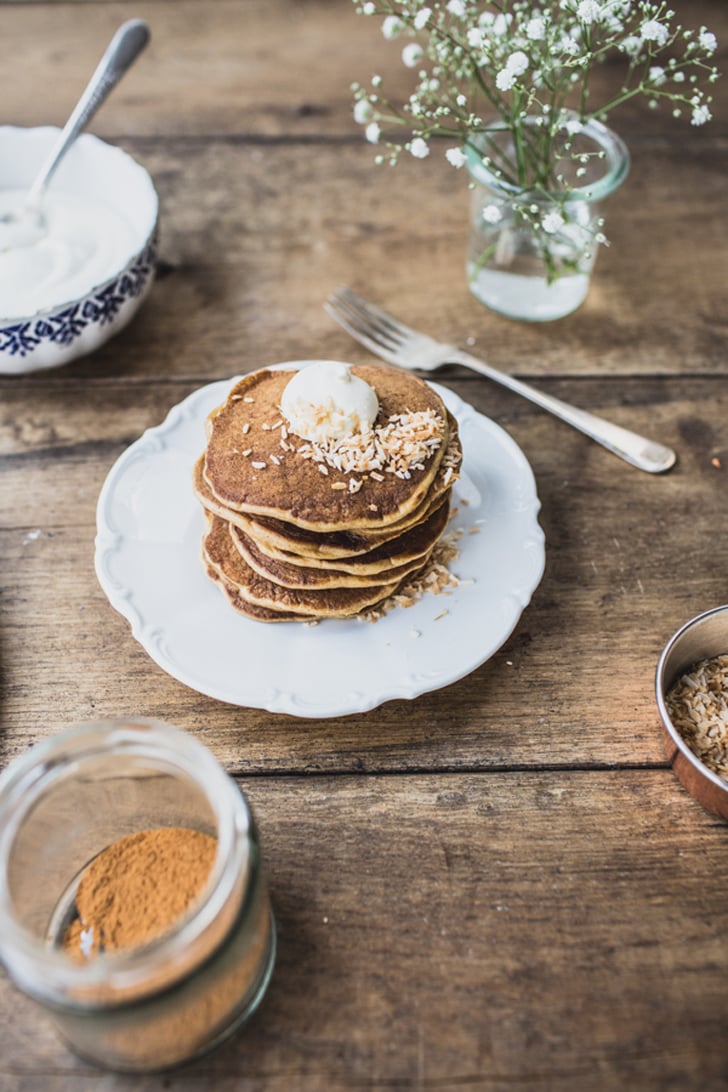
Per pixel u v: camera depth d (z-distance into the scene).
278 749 0.50
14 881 0.41
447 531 0.54
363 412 0.50
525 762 0.49
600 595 0.55
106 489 0.54
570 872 0.47
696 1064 0.43
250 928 0.41
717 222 0.72
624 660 0.52
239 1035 0.43
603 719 0.51
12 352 0.59
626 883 0.46
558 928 0.45
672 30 0.82
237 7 0.85
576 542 0.56
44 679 0.51
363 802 0.48
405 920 0.45
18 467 0.59
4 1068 0.42
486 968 0.44
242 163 0.74
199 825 0.45
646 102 0.78
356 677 0.49
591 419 0.60
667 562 0.56
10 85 0.78
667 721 0.46
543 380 0.63
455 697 0.51
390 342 0.64
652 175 0.74
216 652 0.50
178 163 0.74
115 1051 0.40
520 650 0.53
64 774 0.42
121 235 0.64
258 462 0.50
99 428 0.61
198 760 0.41
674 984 0.44
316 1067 0.43
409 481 0.50
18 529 0.56
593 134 0.62
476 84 0.60
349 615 0.50
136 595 0.51
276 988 0.44
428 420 0.51
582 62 0.54
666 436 0.61
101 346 0.64
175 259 0.69
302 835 0.47
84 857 0.45
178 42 0.83
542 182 0.60
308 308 0.66
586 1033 0.43
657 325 0.66
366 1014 0.44
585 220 0.61
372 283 0.68
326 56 0.82
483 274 0.65
